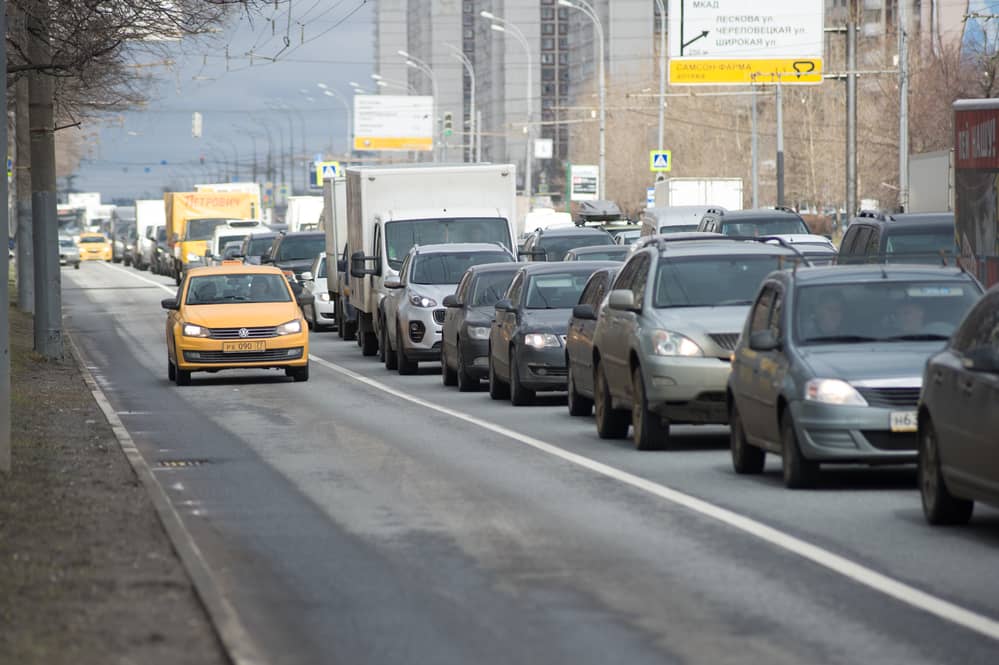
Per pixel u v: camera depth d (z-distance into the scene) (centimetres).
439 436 5303
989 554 2977
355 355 10112
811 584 2716
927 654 2227
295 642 2356
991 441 3022
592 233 12038
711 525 3347
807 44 16038
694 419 4662
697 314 4769
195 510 3709
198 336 7756
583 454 4722
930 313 3988
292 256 13612
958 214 6819
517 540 3219
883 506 3581
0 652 2184
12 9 7644
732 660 2216
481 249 8750
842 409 3691
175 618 2428
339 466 4525
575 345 5844
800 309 4009
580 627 2434
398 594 2702
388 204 9619
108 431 5400
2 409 4091
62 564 2864
